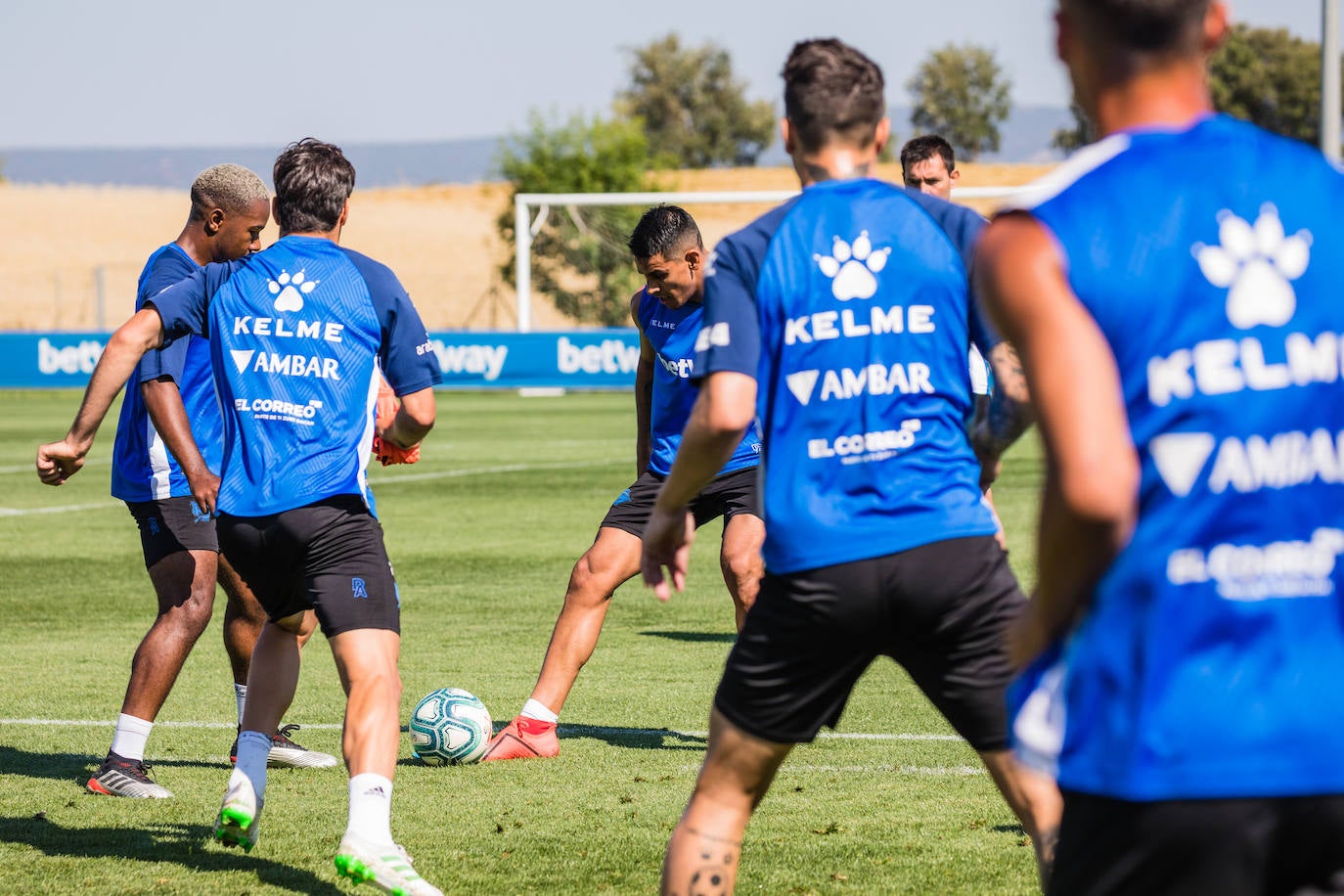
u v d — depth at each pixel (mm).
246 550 10352
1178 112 4891
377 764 9703
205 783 13625
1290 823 4730
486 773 14055
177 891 10391
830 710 7770
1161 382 4602
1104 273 4594
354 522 10328
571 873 10742
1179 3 4762
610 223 82125
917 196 7793
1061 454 4426
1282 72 167625
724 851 7789
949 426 7660
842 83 7781
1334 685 4668
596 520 34875
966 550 7457
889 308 7547
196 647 21141
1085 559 4504
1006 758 7719
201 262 12875
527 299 73938
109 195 184750
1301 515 4672
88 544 31578
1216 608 4645
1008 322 4664
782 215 7691
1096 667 4762
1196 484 4625
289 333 10352
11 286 134250
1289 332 4648
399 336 10570
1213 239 4641
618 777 13812
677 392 14656
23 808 12680
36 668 19156
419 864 10984
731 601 24719
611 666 19188
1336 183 4824
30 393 81812
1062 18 5035
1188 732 4641
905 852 11078
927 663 7727
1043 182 4809
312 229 10742
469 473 45250
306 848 11508
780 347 7613
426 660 19594
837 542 7410
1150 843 4746
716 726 7844
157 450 13109
